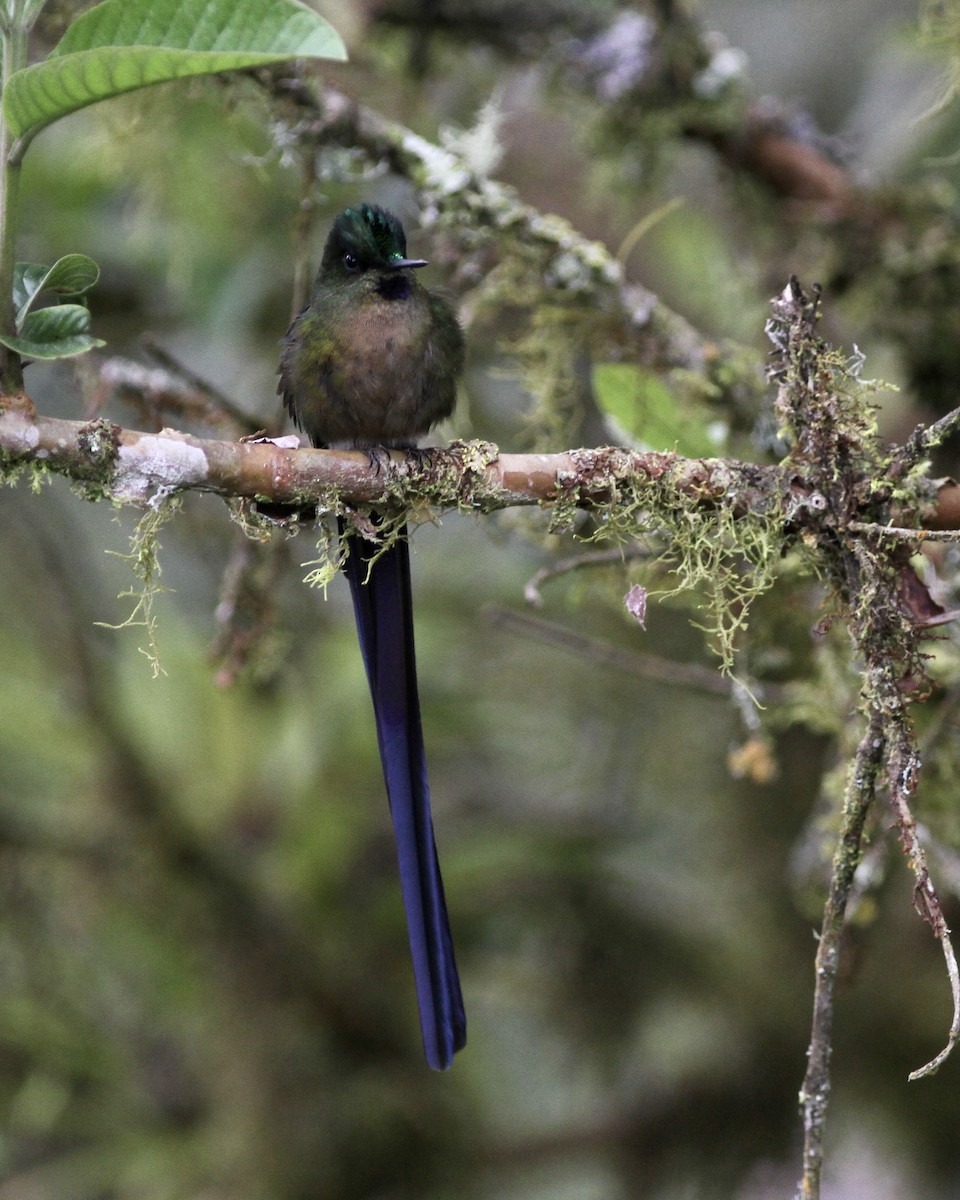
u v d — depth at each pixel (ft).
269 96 24.26
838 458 18.12
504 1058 34.65
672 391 25.02
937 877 24.00
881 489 18.03
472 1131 32.73
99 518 36.14
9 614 33.68
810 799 33.19
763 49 38.58
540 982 34.27
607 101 29.68
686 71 29.27
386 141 24.61
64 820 32.14
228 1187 31.24
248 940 31.89
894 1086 32.48
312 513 18.45
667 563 24.52
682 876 34.45
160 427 26.55
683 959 33.94
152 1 14.87
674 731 34.73
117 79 14.74
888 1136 32.53
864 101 35.81
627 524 18.80
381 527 18.39
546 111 31.50
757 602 24.80
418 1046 32.55
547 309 25.39
